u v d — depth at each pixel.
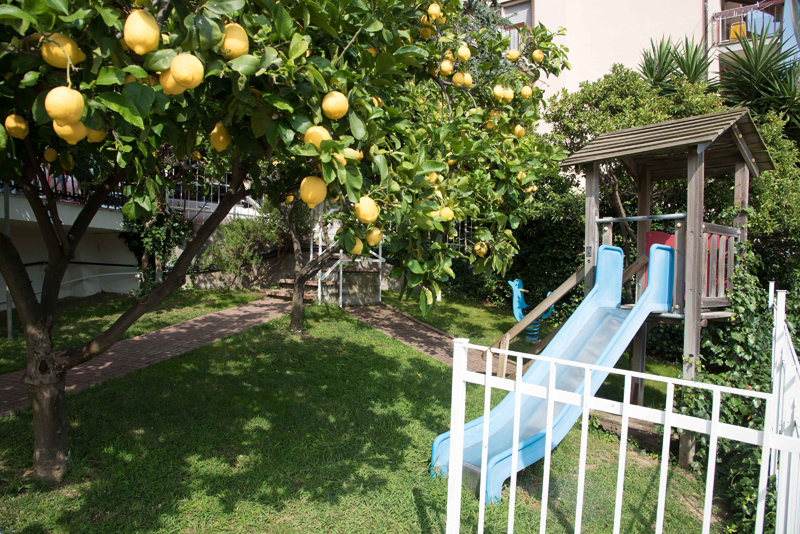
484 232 3.19
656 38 11.51
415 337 8.16
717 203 7.04
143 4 1.42
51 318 3.18
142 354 6.01
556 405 3.97
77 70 1.47
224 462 3.43
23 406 4.18
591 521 3.07
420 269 2.22
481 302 12.01
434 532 2.78
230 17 1.60
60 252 3.27
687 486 3.76
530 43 4.41
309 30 2.09
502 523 2.94
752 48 9.12
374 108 1.97
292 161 3.10
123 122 1.66
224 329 7.54
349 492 3.15
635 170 5.96
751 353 4.28
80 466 3.25
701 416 4.04
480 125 4.12
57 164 2.99
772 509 3.10
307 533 2.71
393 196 2.09
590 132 8.31
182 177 4.84
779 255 7.44
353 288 10.33
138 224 9.87
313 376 5.52
